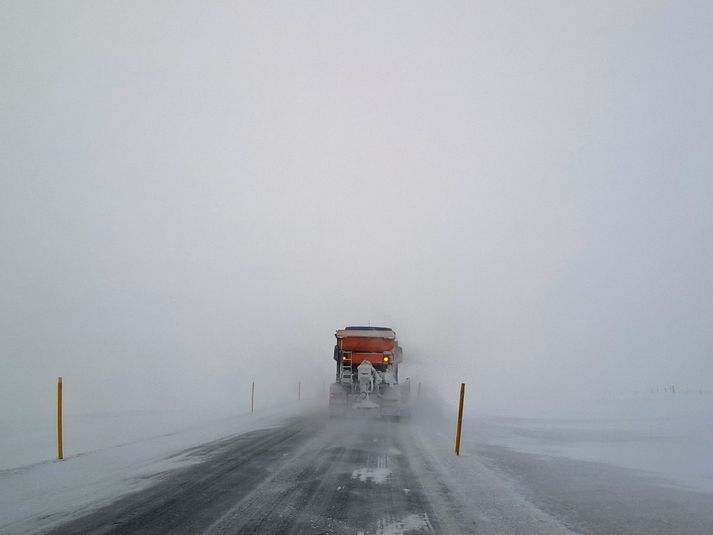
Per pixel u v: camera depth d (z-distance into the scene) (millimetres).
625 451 12672
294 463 10539
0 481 8844
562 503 7633
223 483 8680
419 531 6328
